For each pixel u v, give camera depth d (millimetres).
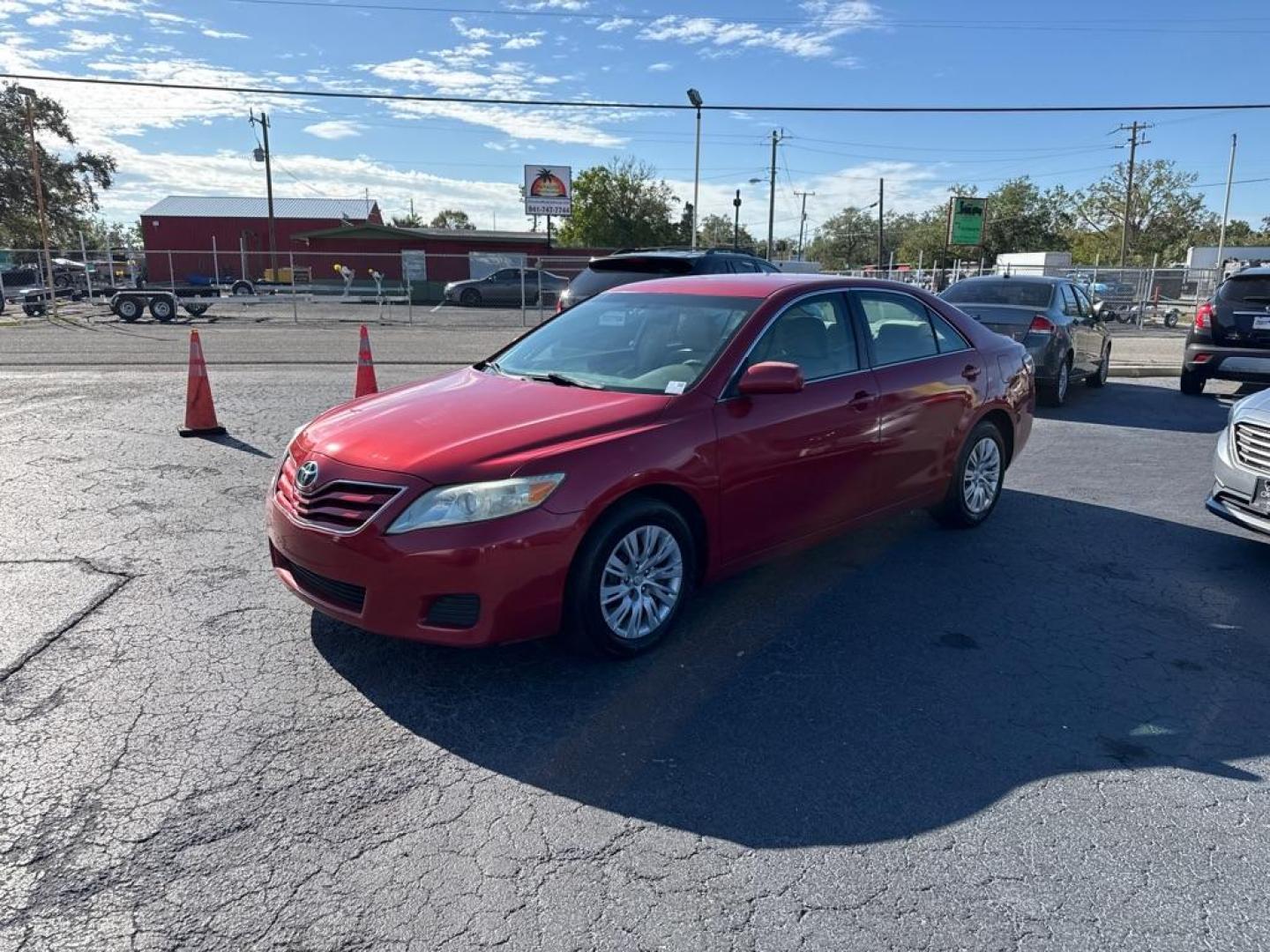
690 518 4121
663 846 2754
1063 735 3443
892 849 2766
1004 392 5883
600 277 10289
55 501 5934
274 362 13703
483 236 46625
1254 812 2986
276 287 35062
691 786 3066
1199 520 6285
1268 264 11789
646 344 4582
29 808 2836
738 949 2350
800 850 2752
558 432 3721
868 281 5246
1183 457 8266
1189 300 34844
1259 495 5148
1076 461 8055
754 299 4660
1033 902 2549
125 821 2793
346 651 3943
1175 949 2381
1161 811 2982
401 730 3357
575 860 2682
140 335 19391
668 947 2352
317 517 3646
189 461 6973
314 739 3281
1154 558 5473
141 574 4738
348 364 13641
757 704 3613
